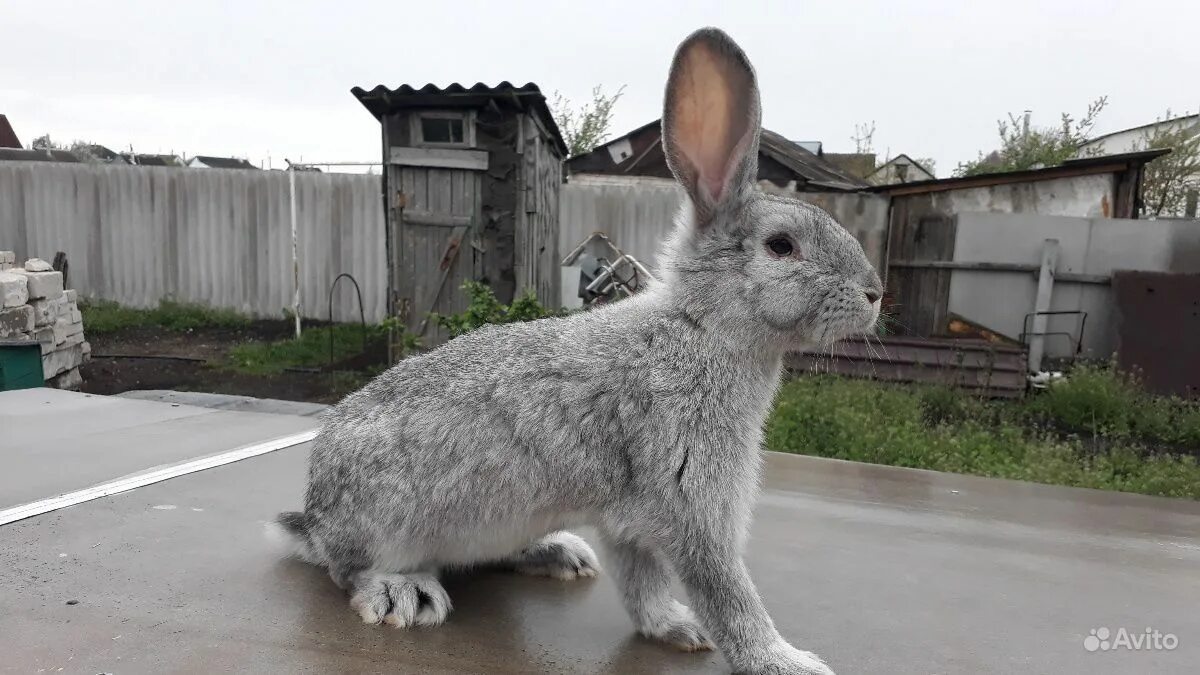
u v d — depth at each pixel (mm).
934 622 1543
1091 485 3809
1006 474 3926
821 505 2299
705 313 1375
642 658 1368
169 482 2166
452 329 5328
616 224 7801
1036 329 6609
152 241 8883
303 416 3078
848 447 4223
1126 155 6734
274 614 1437
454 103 5613
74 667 1217
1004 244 6719
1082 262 6566
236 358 6598
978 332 6879
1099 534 2115
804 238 1354
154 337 7688
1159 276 6012
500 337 1498
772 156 9375
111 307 8766
